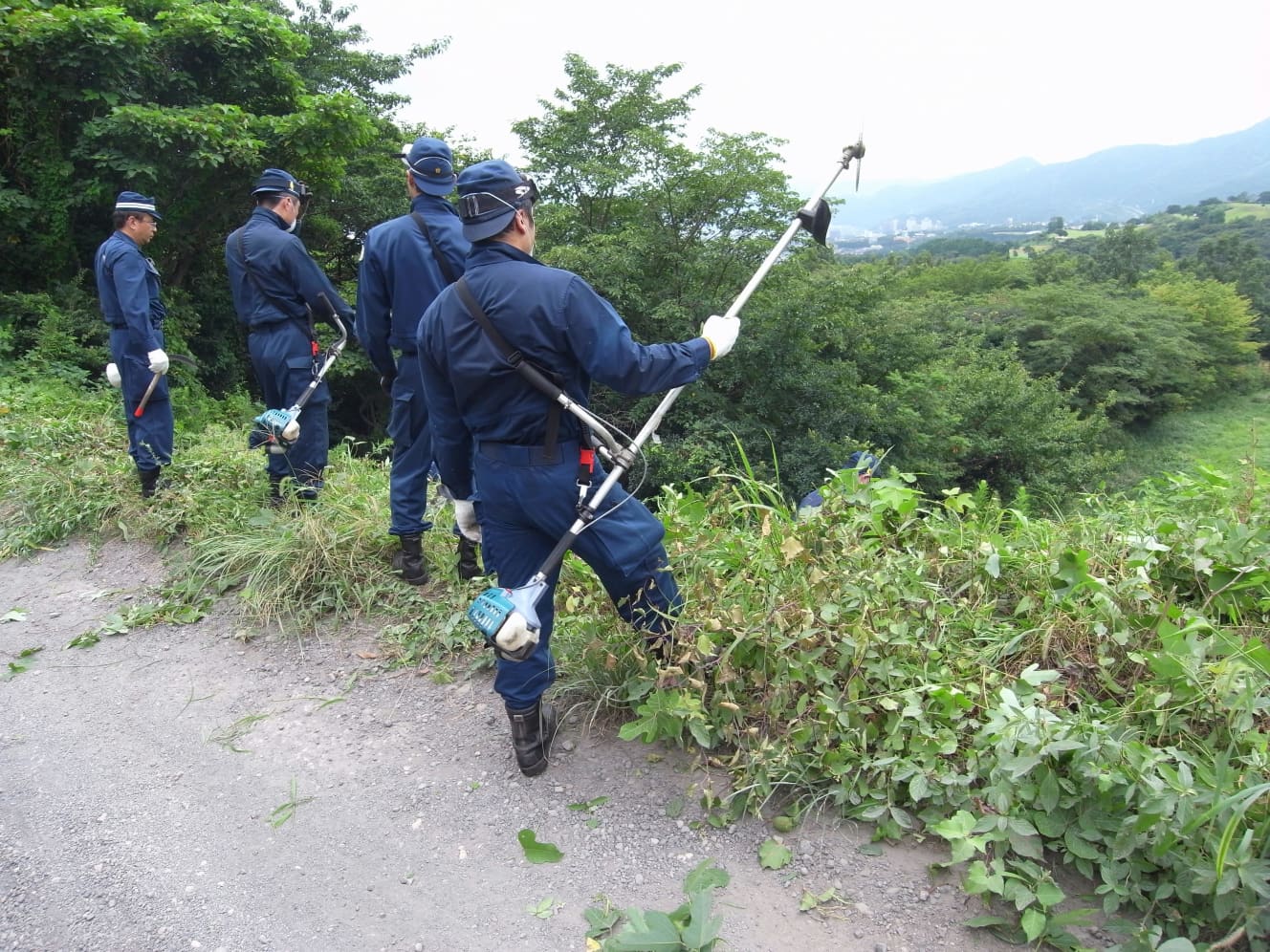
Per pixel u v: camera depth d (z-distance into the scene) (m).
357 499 4.17
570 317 2.13
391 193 17.83
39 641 3.43
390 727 2.81
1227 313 38.94
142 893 2.14
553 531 2.33
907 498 3.27
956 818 2.04
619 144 17.34
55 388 7.62
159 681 3.13
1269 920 1.72
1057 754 2.06
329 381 16.38
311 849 2.29
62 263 10.66
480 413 2.26
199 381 11.56
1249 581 2.80
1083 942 1.84
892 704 2.34
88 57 10.21
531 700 2.47
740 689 2.53
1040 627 2.70
